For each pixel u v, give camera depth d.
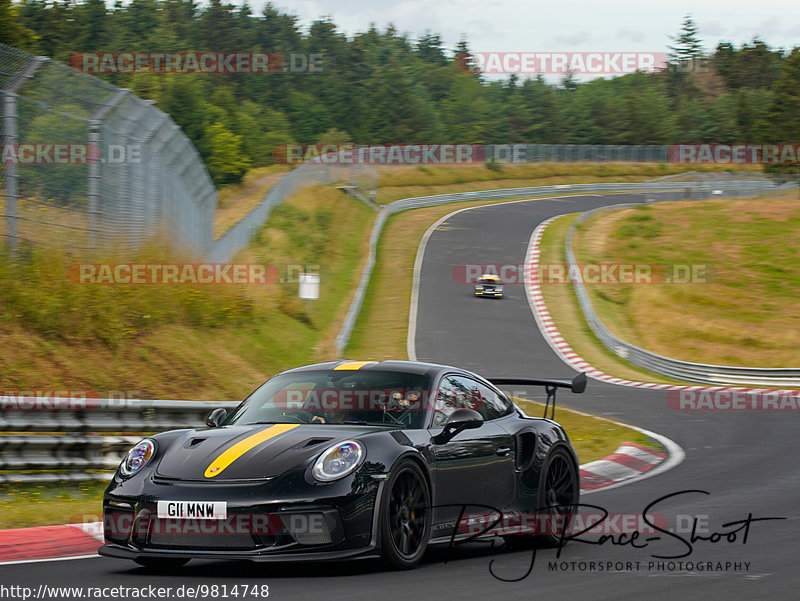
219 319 63.81
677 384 93.12
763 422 62.69
